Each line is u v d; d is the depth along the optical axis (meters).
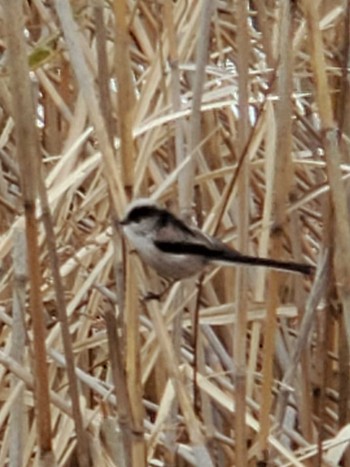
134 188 3.55
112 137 3.69
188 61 4.92
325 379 4.22
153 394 4.82
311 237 5.53
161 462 4.22
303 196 4.25
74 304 4.13
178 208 4.36
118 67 3.30
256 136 4.44
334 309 4.66
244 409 3.71
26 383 3.79
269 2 5.25
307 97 5.33
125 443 3.49
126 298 3.42
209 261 3.45
